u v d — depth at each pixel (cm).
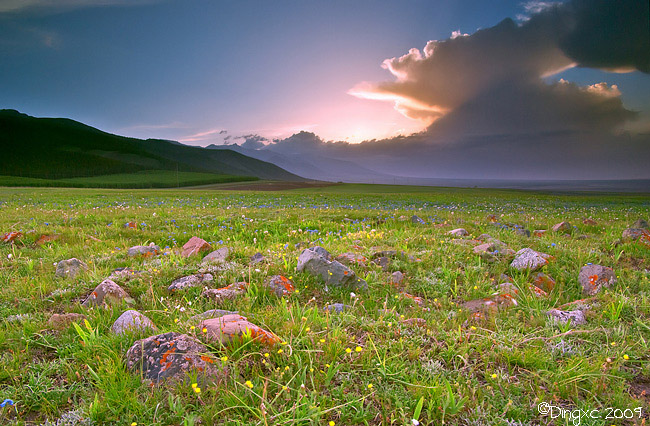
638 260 804
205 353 359
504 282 664
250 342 377
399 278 665
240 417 294
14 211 1795
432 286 632
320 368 367
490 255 787
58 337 432
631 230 963
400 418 294
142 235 1123
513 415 306
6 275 665
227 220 1459
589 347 408
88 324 420
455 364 372
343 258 746
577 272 687
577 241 1005
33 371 362
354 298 566
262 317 470
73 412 297
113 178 18362
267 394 324
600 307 521
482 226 1298
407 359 387
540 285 655
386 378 349
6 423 292
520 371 362
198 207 2209
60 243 989
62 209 1977
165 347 361
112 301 528
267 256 768
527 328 458
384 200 3453
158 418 289
